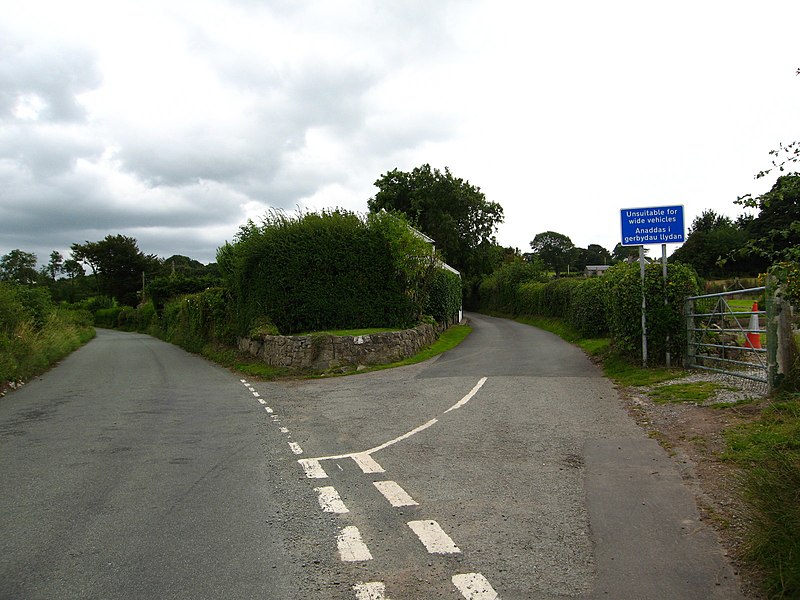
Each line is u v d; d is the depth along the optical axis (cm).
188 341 3303
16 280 2933
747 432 686
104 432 904
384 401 1120
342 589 381
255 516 520
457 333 2898
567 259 10625
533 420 883
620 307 1367
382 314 2219
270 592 379
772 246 543
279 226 2188
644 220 1291
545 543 446
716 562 406
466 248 5981
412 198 5819
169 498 575
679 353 1266
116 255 9656
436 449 740
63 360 2427
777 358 832
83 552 446
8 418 1048
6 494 595
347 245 2195
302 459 714
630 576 389
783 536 379
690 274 1283
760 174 544
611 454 682
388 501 550
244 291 2341
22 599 373
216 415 1045
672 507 509
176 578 400
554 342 2256
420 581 389
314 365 1736
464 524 488
